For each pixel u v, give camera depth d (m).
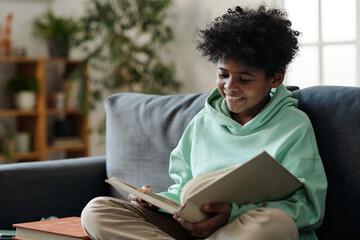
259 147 1.62
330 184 1.60
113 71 4.15
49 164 2.17
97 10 4.05
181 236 1.68
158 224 1.65
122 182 1.56
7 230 1.91
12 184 2.04
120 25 4.03
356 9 2.97
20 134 4.27
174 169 1.84
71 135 4.48
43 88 4.24
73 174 2.19
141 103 2.23
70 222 1.80
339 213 1.58
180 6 4.08
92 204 1.58
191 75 4.01
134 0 4.09
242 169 1.25
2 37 4.32
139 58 4.49
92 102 4.38
